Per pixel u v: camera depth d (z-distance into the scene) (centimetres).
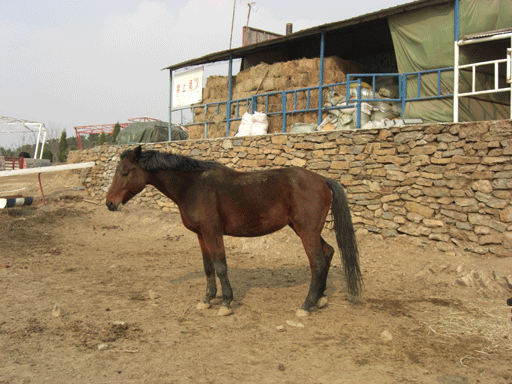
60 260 713
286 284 577
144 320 419
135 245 877
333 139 838
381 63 1320
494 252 615
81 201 1384
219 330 395
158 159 451
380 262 670
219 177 447
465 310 464
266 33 1565
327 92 1004
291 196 439
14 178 2023
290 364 324
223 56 1279
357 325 415
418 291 543
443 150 691
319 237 447
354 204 804
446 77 823
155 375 300
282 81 1104
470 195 653
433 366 325
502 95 874
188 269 662
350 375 307
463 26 775
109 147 1418
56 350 339
